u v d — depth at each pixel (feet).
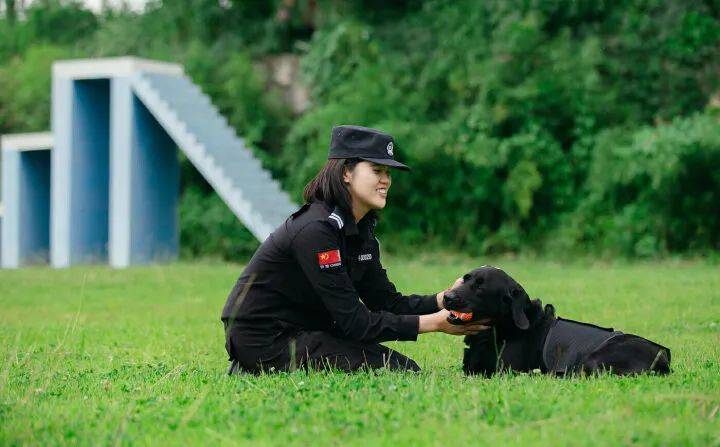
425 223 62.13
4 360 20.85
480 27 64.13
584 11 62.34
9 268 54.65
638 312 29.63
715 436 11.69
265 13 75.82
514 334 17.25
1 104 79.05
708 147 52.95
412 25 69.41
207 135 53.98
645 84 61.31
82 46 83.35
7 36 88.28
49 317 31.22
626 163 54.75
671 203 54.34
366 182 17.24
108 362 20.95
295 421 12.78
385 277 18.92
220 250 64.90
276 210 51.55
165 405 14.37
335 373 16.70
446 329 17.25
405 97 64.18
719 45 60.75
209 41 76.43
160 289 39.68
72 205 56.13
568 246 56.44
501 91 59.57
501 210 60.23
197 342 24.66
